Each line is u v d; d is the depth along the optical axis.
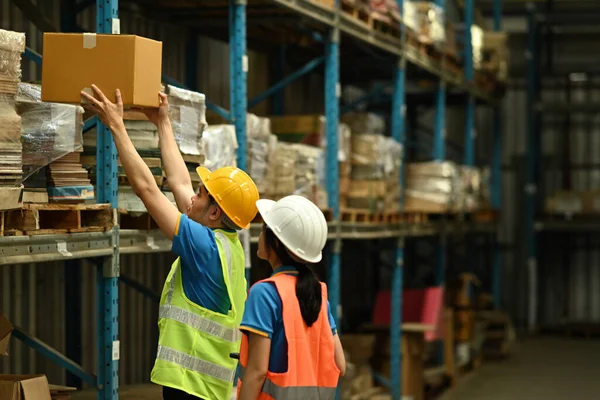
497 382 13.62
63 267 8.03
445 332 13.14
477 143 20.44
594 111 18.92
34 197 4.96
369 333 11.62
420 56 12.48
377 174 10.34
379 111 16.39
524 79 20.30
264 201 4.61
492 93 17.19
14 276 7.45
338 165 9.64
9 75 4.41
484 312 16.28
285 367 4.14
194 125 6.13
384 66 12.72
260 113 11.71
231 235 4.92
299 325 4.18
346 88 15.16
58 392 5.18
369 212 10.12
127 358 8.91
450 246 18.41
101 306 5.55
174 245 4.61
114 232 5.51
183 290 4.73
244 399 4.10
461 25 15.73
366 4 10.15
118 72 4.64
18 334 5.28
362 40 10.31
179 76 9.86
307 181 8.55
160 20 9.16
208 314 4.71
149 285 9.30
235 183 4.87
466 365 14.48
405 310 11.96
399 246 11.41
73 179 5.17
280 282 4.20
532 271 19.17
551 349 17.05
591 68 19.56
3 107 4.40
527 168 19.70
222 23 9.25
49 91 4.66
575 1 18.92
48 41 4.66
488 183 16.52
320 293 4.28
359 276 15.43
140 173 4.58
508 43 20.34
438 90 13.77
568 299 19.95
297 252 4.25
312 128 9.27
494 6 17.88
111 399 5.52
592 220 18.47
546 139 20.31
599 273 19.78
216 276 4.69
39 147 4.91
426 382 12.17
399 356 11.14
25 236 4.68
